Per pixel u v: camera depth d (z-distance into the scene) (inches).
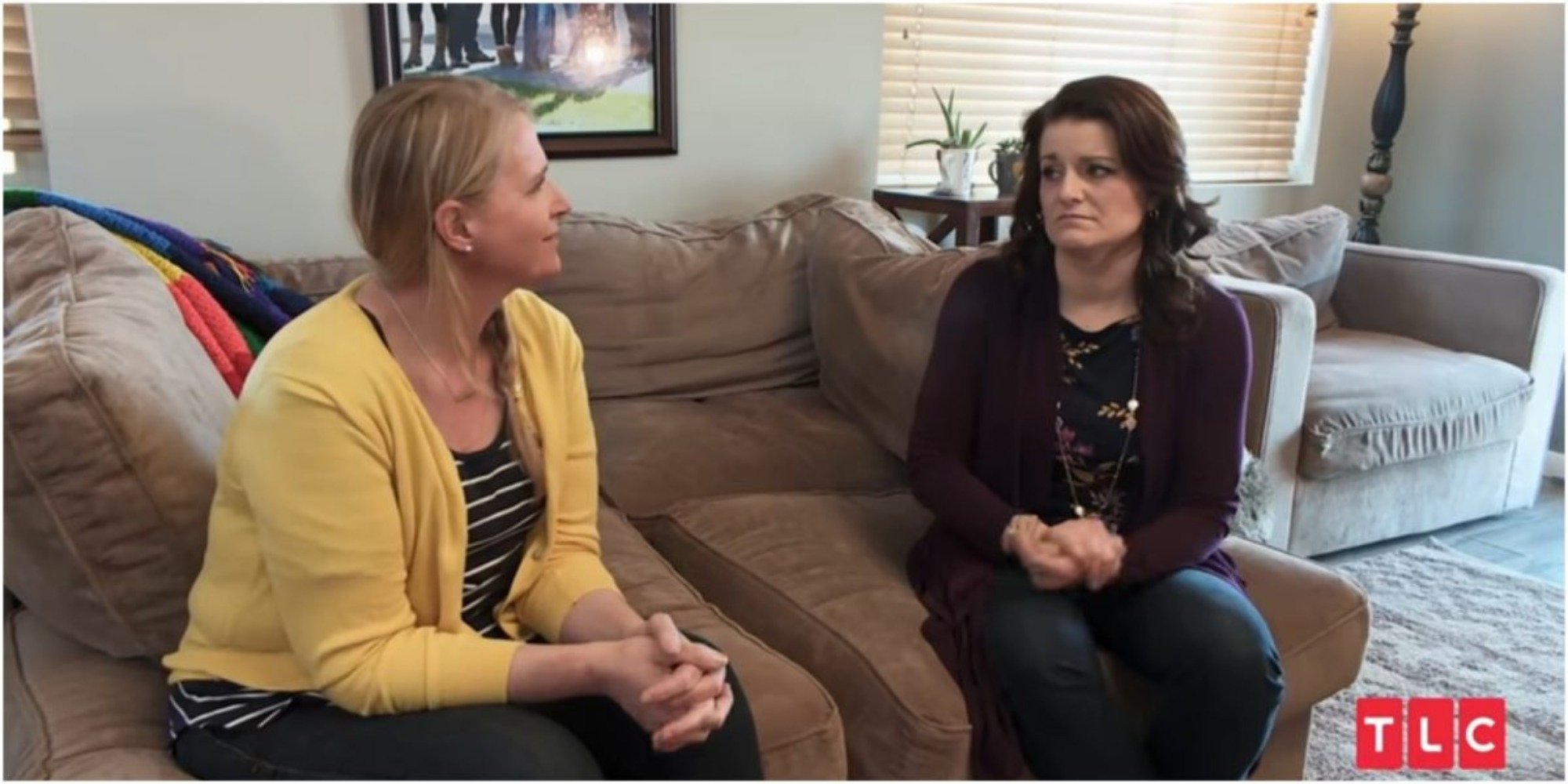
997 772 51.6
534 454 46.3
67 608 44.7
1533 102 133.6
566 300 85.4
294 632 39.6
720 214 106.2
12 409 39.4
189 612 43.8
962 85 125.1
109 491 41.9
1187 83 140.9
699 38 101.0
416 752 38.9
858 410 83.9
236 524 40.4
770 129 106.6
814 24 106.3
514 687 40.7
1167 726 52.0
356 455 38.6
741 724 43.9
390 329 42.1
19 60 80.7
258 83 84.6
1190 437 56.9
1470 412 108.1
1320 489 101.6
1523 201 136.2
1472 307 116.4
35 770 39.9
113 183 81.0
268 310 65.5
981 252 77.9
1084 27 131.0
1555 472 132.7
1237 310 57.6
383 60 88.0
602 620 45.9
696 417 83.7
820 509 70.5
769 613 60.0
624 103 98.3
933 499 59.7
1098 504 58.5
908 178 124.6
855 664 54.3
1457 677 86.5
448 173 39.9
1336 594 59.6
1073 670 50.6
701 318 89.1
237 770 39.6
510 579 47.6
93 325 44.1
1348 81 150.1
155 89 81.1
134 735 42.5
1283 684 52.7
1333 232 121.7
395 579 40.3
